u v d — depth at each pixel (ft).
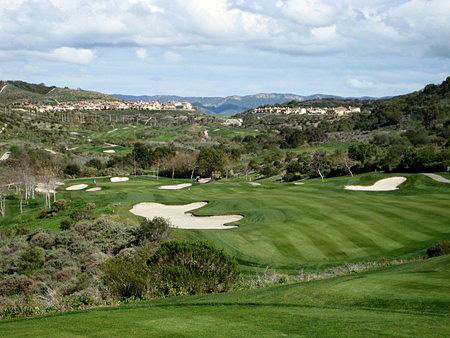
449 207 121.29
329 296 44.52
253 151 424.05
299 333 33.22
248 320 37.68
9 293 89.20
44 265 104.22
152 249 87.15
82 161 337.52
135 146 404.36
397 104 458.91
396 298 41.60
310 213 124.36
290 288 50.19
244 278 79.30
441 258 60.18
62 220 154.51
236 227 118.73
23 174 220.43
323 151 337.93
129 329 36.40
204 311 41.91
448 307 37.83
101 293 59.62
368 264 79.41
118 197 184.14
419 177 184.75
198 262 59.52
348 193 164.66
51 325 38.86
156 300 52.29
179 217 140.97
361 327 33.71
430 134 316.60
